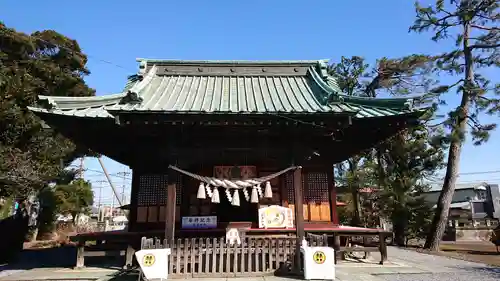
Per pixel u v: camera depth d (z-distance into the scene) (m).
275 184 12.40
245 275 8.94
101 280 9.02
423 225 24.22
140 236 11.17
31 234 24.34
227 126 9.38
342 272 9.94
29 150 16.45
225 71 13.13
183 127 9.34
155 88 11.66
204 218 11.45
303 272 8.76
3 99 15.25
